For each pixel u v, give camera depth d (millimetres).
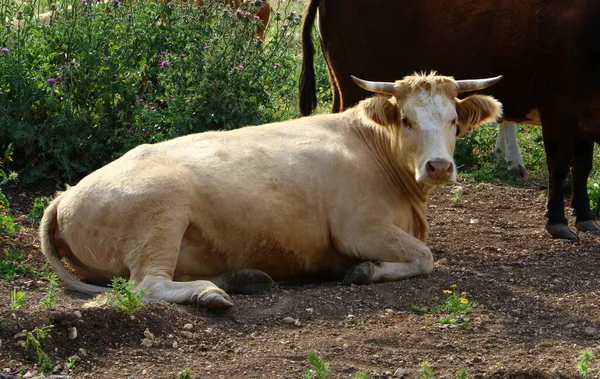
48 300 8672
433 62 13820
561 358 8250
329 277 10906
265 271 10445
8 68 14172
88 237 9742
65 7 15492
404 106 10430
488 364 8094
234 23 15359
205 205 9836
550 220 12992
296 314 9203
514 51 13391
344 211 10531
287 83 17203
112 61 14633
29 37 15336
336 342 8469
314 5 14273
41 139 13922
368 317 9203
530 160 17594
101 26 15102
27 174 14031
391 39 13844
